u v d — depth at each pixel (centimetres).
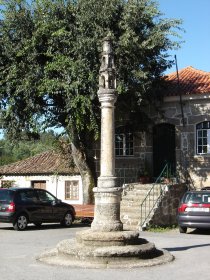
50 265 1002
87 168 2431
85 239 1055
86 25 1984
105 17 1970
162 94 2312
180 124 2345
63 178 3061
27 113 2156
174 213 2041
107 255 996
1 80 2109
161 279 863
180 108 2345
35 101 2108
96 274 905
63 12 2047
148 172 2366
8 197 1798
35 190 1888
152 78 2184
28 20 2097
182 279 864
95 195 1111
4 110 2159
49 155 3403
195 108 2308
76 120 2033
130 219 1869
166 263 1017
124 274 905
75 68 1922
